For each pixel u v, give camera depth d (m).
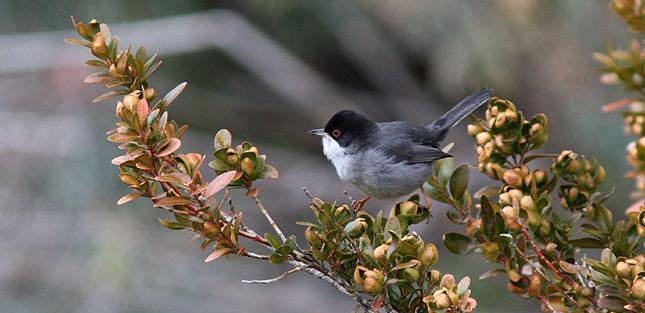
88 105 15.33
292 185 17.12
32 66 16.06
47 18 16.08
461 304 4.52
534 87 15.80
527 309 13.91
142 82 5.11
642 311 4.43
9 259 14.33
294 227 16.80
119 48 16.03
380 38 18.00
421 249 4.71
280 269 15.73
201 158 4.79
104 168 14.84
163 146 4.74
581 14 14.57
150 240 14.40
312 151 17.92
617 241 5.07
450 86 15.90
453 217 5.45
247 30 17.20
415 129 7.98
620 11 6.25
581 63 15.03
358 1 16.47
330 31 17.55
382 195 7.89
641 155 5.88
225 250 4.78
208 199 4.81
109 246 13.79
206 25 16.77
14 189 15.03
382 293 4.63
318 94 17.86
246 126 17.66
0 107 15.88
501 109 5.44
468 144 17.83
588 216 5.35
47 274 14.17
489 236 5.09
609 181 14.48
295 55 18.05
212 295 14.68
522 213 5.11
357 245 4.85
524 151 5.42
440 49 15.12
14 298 14.13
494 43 14.91
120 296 13.75
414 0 14.98
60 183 14.78
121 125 4.74
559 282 5.00
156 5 16.61
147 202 14.73
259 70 17.41
